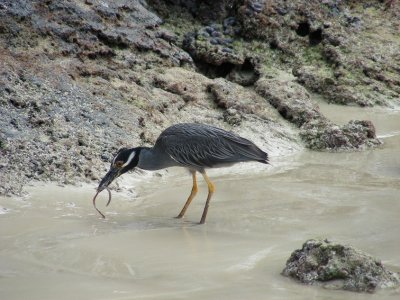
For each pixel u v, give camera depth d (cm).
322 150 1661
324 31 2153
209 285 895
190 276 927
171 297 852
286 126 1745
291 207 1238
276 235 1100
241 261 984
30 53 1639
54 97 1528
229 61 2003
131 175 1402
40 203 1212
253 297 856
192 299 848
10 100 1463
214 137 1221
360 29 2239
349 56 2116
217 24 2128
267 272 941
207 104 1758
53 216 1163
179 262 980
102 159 1400
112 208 1232
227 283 902
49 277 920
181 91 1759
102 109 1557
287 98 1806
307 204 1252
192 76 1817
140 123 1564
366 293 872
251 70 2048
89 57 1728
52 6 1773
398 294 869
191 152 1207
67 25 1759
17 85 1518
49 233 1085
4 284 893
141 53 1839
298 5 2181
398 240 1067
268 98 1831
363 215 1186
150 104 1647
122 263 973
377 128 1839
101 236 1080
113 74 1702
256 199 1286
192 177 1330
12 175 1275
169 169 1473
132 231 1110
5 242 1043
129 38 1830
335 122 1867
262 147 1628
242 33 2122
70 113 1502
